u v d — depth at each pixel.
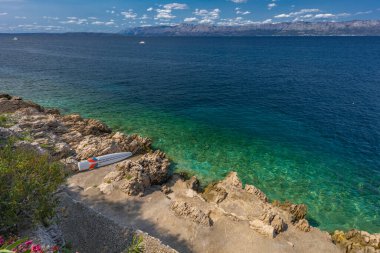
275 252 28.06
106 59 169.62
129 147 46.19
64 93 80.75
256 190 36.09
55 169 23.66
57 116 55.00
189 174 42.09
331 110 71.75
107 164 42.16
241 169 43.84
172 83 101.56
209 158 46.72
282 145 51.97
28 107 56.16
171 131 56.84
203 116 66.31
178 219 31.38
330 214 34.88
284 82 106.25
